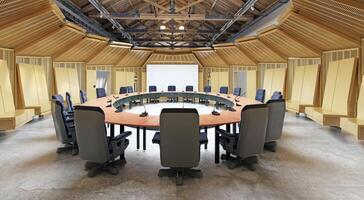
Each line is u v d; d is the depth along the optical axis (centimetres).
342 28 546
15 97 686
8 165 373
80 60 989
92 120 310
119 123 357
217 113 436
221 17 798
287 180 324
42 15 577
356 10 431
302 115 823
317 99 739
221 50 1091
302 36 704
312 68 775
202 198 279
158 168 368
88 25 906
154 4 723
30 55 762
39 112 697
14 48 687
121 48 1049
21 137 533
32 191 293
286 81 909
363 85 525
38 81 774
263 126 350
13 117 528
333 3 453
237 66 1159
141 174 346
